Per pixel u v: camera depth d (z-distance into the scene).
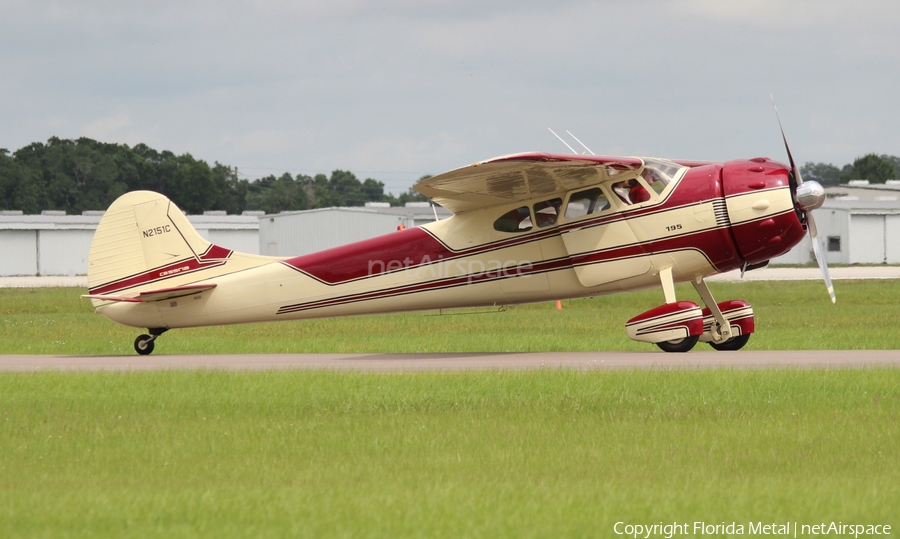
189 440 30.03
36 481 25.30
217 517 21.44
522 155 45.16
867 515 21.59
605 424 31.11
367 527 20.62
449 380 40.22
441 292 55.62
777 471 25.31
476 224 54.47
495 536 20.11
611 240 50.91
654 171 50.69
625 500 22.53
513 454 27.38
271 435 30.59
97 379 42.84
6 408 36.12
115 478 25.52
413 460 27.00
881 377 38.38
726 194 49.47
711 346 55.38
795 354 50.38
